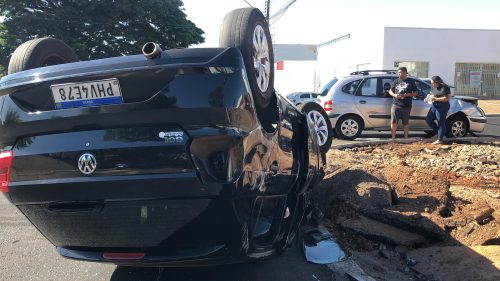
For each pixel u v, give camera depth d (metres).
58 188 3.03
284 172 3.80
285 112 4.12
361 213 5.24
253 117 3.07
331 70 45.41
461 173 7.59
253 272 4.22
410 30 32.94
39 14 25.78
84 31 26.27
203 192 2.83
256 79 3.36
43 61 3.99
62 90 3.01
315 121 6.91
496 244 4.54
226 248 3.02
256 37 3.42
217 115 2.85
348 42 40.31
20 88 3.10
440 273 4.09
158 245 3.07
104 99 2.95
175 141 2.85
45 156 3.05
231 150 2.86
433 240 4.77
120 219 3.01
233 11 3.41
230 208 2.89
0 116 3.17
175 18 28.69
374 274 4.21
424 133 14.70
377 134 14.67
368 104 12.62
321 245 4.75
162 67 2.85
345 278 4.13
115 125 2.93
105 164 2.94
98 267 4.43
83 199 3.01
